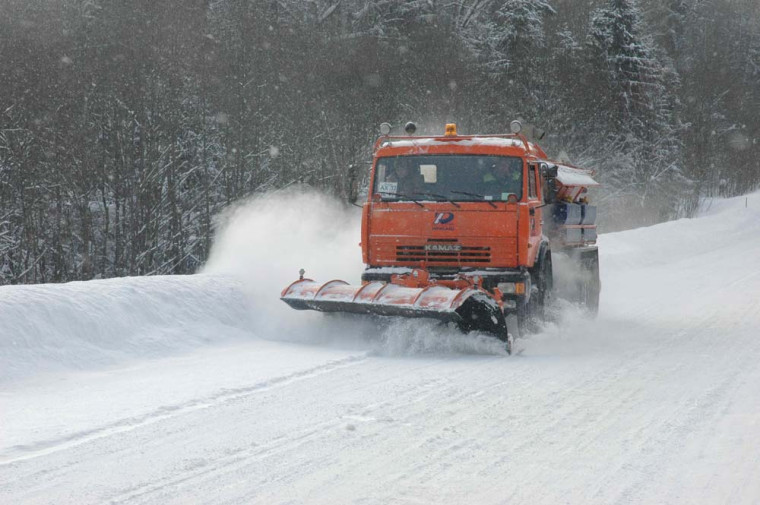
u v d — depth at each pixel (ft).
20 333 36.06
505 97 186.19
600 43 225.97
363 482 21.39
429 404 30.27
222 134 134.62
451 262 44.47
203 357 40.04
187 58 127.13
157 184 125.29
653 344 46.62
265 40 138.51
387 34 183.52
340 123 142.20
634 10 231.30
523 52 200.85
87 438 25.41
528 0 204.03
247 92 133.08
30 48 116.26
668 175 233.76
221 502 19.83
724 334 50.67
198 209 134.00
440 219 44.55
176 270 128.06
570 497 20.45
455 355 41.52
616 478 21.95
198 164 136.77
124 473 21.98
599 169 211.82
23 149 115.44
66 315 38.47
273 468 22.49
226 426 26.86
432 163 45.60
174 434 25.88
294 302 43.75
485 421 27.84
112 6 122.62
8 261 117.80
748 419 28.55
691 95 279.90
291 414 28.53
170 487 20.88
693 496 20.65
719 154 277.85
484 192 44.70
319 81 143.23
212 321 45.27
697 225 164.35
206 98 134.00
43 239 120.47
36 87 116.26
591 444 25.14
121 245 125.39
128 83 120.98
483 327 41.65
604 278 88.74
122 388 32.83
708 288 79.10
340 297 42.34
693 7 339.57
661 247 124.47
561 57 211.20
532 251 45.44
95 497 20.11
